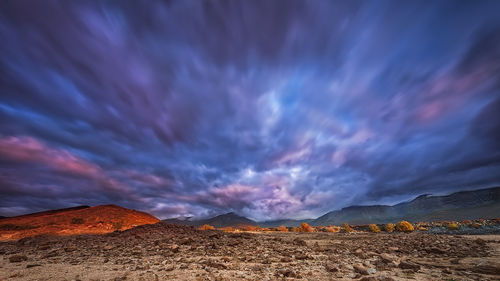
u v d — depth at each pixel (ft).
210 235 61.67
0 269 27.25
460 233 100.22
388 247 48.39
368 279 21.52
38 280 21.76
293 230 146.00
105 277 22.62
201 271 24.95
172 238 56.75
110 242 53.62
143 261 31.73
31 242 57.57
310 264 30.04
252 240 58.65
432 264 30.40
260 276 23.02
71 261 32.65
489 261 31.71
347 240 66.44
